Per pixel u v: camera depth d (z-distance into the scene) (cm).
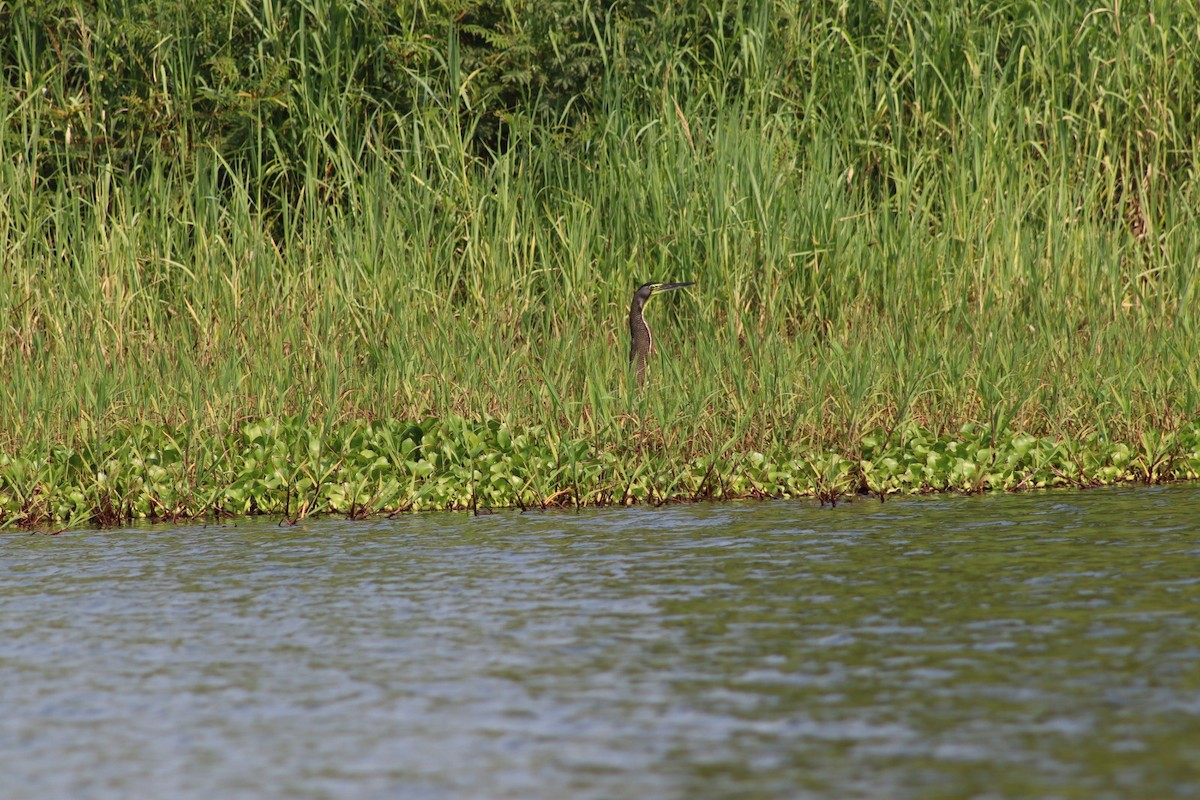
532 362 3600
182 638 2088
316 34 4441
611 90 4541
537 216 4100
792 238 3906
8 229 3828
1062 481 3316
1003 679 1834
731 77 4584
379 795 1501
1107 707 1722
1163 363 3634
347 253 3828
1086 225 4000
